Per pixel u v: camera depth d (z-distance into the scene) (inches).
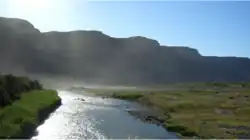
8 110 1988.2
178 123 2379.4
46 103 2876.5
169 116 2775.6
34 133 1895.9
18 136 1617.9
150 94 5147.6
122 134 2000.5
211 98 4234.7
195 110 3159.5
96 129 2155.5
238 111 3043.8
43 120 2413.9
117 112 3171.8
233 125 2321.6
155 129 2217.0
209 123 2393.0
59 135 1893.5
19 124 1753.2
